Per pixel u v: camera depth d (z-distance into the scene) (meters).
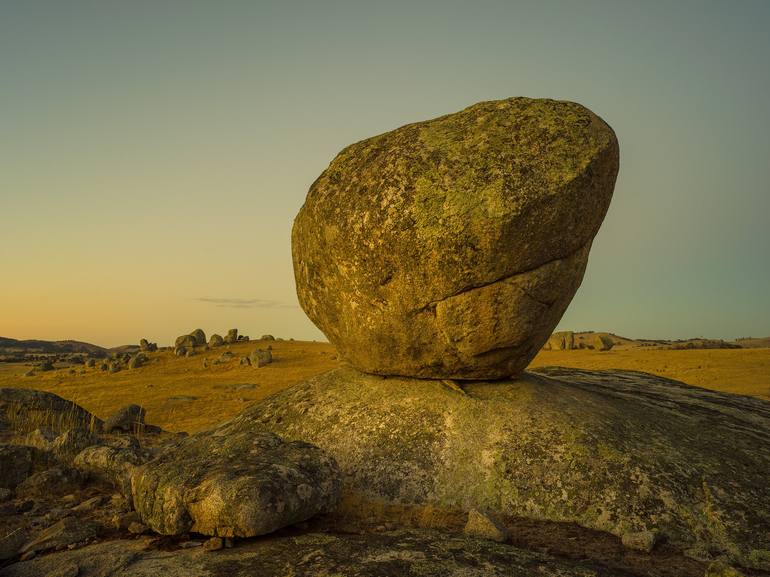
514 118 9.44
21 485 9.34
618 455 8.67
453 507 8.24
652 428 9.80
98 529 7.42
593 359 55.38
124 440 11.43
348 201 9.48
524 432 9.12
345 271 9.66
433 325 9.46
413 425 9.45
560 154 8.88
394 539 6.63
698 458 8.92
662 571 6.58
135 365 67.81
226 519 6.61
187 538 6.94
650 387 14.09
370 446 9.23
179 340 83.38
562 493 8.16
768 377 38.50
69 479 9.51
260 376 53.75
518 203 8.52
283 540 6.73
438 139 9.52
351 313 9.98
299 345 82.19
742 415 11.86
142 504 7.38
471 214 8.64
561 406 9.88
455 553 6.19
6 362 104.88
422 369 10.09
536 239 8.74
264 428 10.23
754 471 8.82
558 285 9.35
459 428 9.30
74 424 15.95
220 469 7.34
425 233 8.84
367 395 10.32
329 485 7.59
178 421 27.88
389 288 9.38
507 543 7.17
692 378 39.50
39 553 6.76
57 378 60.88
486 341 9.45
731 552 7.10
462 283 9.00
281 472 7.25
